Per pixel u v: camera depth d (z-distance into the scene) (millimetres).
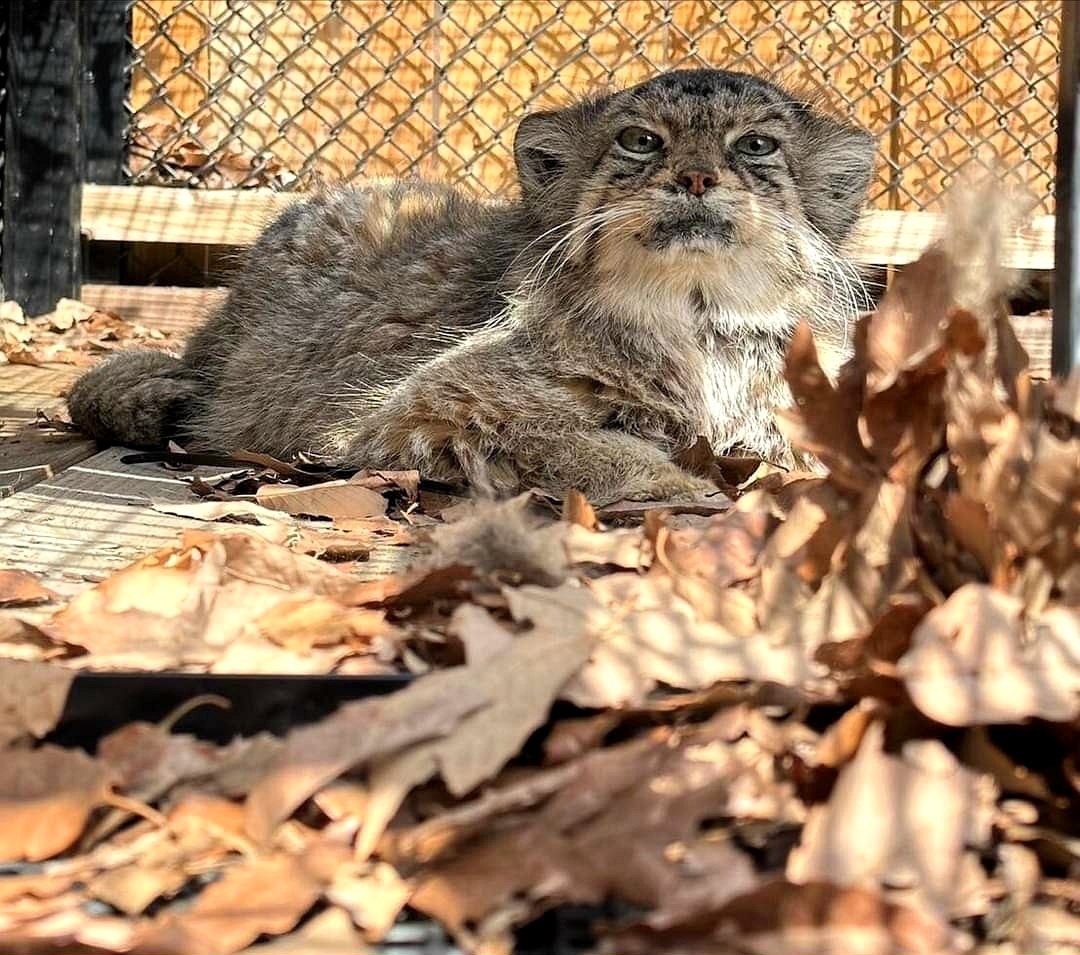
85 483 1280
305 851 566
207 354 1683
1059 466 704
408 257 1540
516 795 573
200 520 1101
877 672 618
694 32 2279
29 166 2268
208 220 2277
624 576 809
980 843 559
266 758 624
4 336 2135
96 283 2357
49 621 803
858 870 539
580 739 625
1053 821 584
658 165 1320
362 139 2322
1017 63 2279
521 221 1457
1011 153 2287
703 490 1188
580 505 944
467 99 2307
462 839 565
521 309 1361
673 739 626
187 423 1610
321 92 2314
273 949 524
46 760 610
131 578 814
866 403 786
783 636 713
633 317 1329
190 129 2334
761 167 1338
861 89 2287
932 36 2271
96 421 1553
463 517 975
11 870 583
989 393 736
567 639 658
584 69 2297
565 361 1317
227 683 686
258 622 763
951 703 590
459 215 1610
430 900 537
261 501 1150
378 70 2303
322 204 1675
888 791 569
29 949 519
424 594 785
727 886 534
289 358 1561
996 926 530
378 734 598
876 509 761
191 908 542
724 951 502
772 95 1384
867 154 1434
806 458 1326
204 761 626
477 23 2285
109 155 2314
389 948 534
